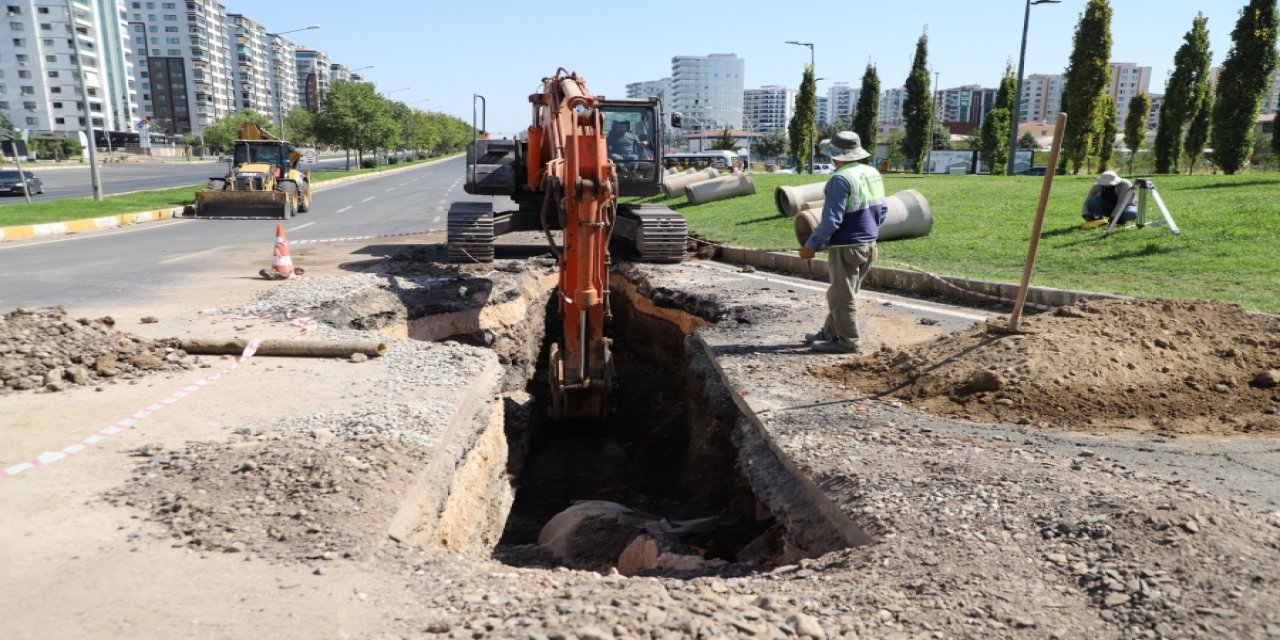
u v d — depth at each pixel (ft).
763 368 23.65
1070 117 111.04
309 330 27.53
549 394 37.99
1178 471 14.76
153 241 58.34
